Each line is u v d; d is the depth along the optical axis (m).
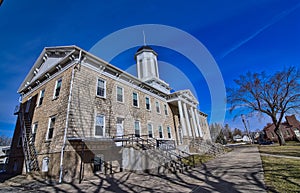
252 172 7.16
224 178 6.59
